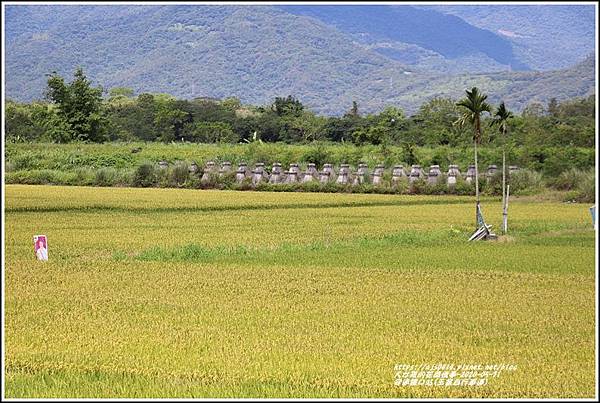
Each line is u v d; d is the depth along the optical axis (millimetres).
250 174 96500
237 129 156625
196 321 24531
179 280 32188
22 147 115438
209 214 62125
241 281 32031
